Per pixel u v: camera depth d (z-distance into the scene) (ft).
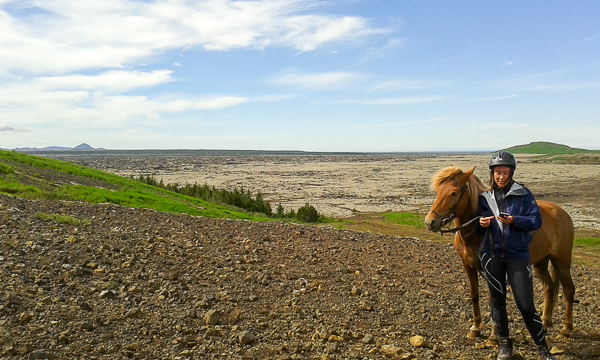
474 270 16.93
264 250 29.78
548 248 17.15
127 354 13.85
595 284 28.14
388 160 583.17
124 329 15.52
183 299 19.01
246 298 20.02
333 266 27.32
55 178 68.90
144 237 29.78
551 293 18.42
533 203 14.88
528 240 14.88
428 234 80.18
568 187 195.42
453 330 18.45
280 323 17.52
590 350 16.11
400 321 19.02
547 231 17.03
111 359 13.46
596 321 20.11
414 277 26.40
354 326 17.98
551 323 18.62
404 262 30.22
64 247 24.45
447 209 15.70
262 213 100.01
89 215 36.35
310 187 208.23
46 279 19.13
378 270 26.99
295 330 16.80
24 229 27.43
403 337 17.22
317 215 105.09
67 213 35.81
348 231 43.24
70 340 14.15
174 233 32.73
